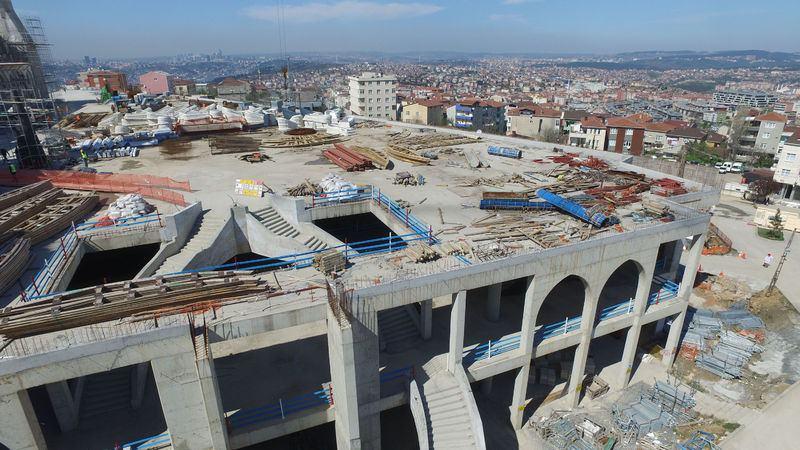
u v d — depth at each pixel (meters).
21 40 47.25
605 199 32.44
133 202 29.81
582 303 32.25
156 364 17.36
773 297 43.41
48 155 42.75
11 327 16.83
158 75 151.88
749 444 26.98
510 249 24.64
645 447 26.80
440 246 24.55
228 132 63.59
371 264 23.14
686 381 32.34
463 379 22.73
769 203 74.56
